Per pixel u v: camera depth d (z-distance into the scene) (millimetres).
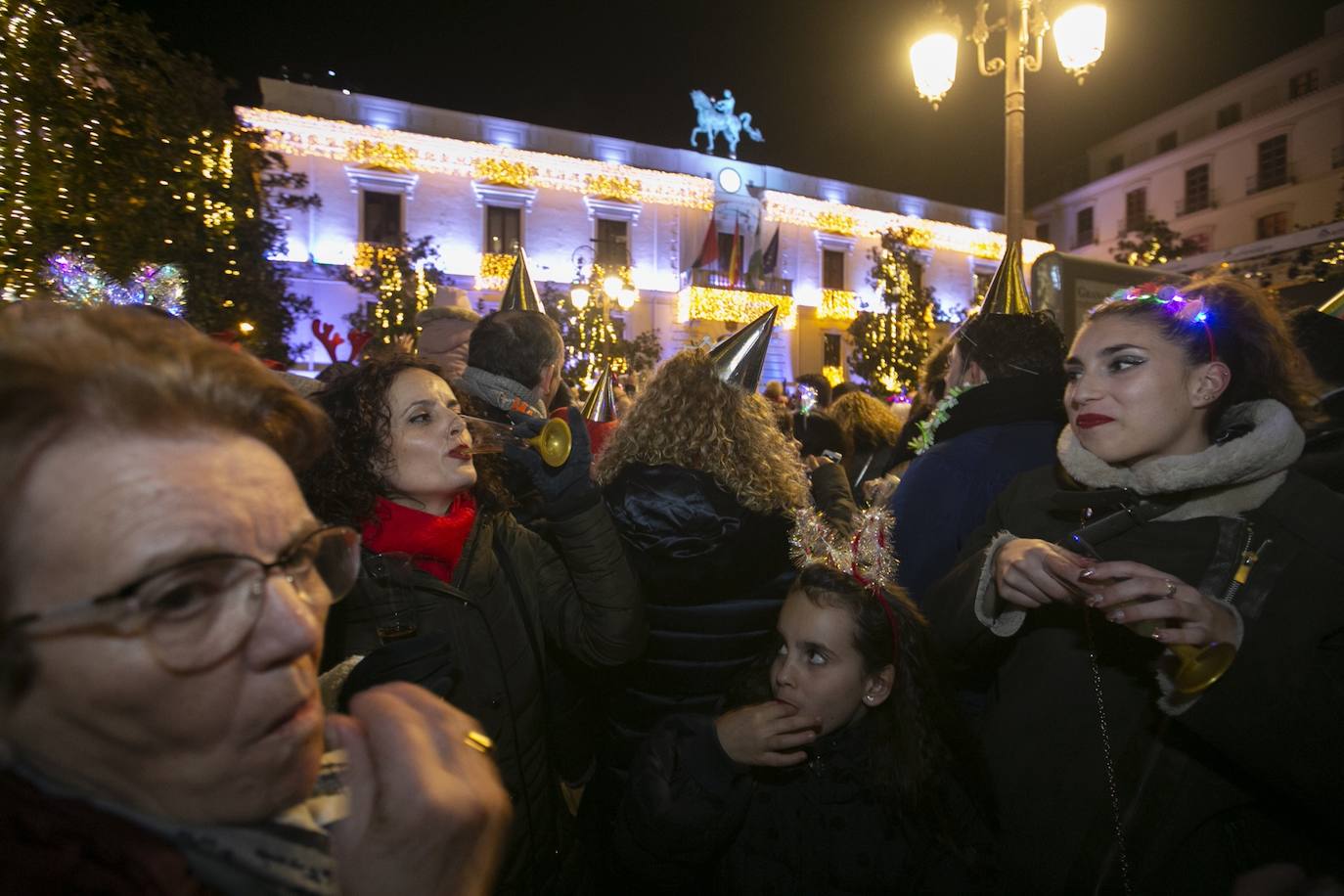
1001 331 1840
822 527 1328
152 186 5148
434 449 1290
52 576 354
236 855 389
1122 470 1104
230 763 396
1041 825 1139
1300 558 959
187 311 6344
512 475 1756
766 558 1507
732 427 1506
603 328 16266
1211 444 1065
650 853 1151
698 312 21266
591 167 20766
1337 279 2910
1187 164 24594
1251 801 1019
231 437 428
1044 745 1166
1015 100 5816
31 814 348
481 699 1274
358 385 1296
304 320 17641
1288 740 904
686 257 22141
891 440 3629
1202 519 1041
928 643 1330
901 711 1224
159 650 366
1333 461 1214
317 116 18109
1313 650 923
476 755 509
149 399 380
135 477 368
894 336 19719
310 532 459
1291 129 21828
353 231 18375
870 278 22562
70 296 1680
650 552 1444
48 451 359
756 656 1425
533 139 20516
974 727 1386
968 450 1762
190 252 6176
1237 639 889
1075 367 1137
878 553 1267
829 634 1214
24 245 2736
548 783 1400
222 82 6688
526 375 2066
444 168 19344
